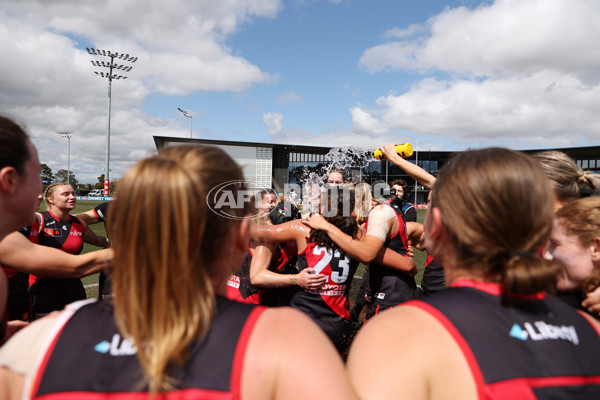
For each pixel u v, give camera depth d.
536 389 0.57
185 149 0.65
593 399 0.60
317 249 2.03
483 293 0.66
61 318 0.59
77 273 1.57
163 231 0.55
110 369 0.53
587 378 0.61
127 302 0.56
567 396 0.59
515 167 0.67
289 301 2.13
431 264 3.05
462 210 0.67
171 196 0.56
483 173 0.66
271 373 0.52
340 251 2.05
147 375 0.51
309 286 2.00
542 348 0.61
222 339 0.54
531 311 0.65
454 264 0.72
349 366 0.65
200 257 0.59
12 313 2.44
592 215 1.07
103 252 1.64
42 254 1.50
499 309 0.64
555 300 0.72
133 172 0.59
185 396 0.50
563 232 1.13
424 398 0.57
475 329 0.60
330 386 0.51
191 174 0.59
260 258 2.10
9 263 1.46
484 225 0.65
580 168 1.44
